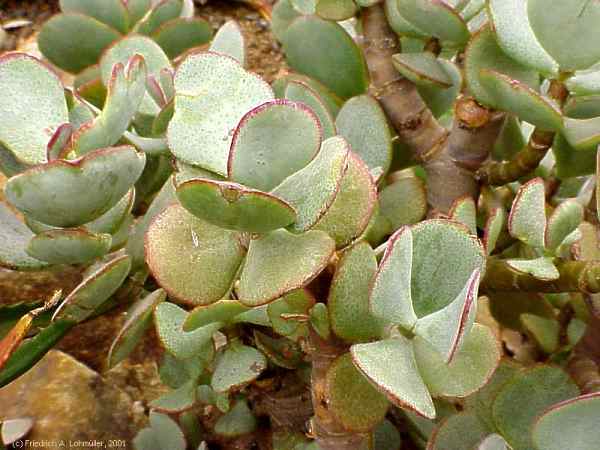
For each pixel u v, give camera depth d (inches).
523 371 18.4
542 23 18.0
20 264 18.9
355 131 20.7
